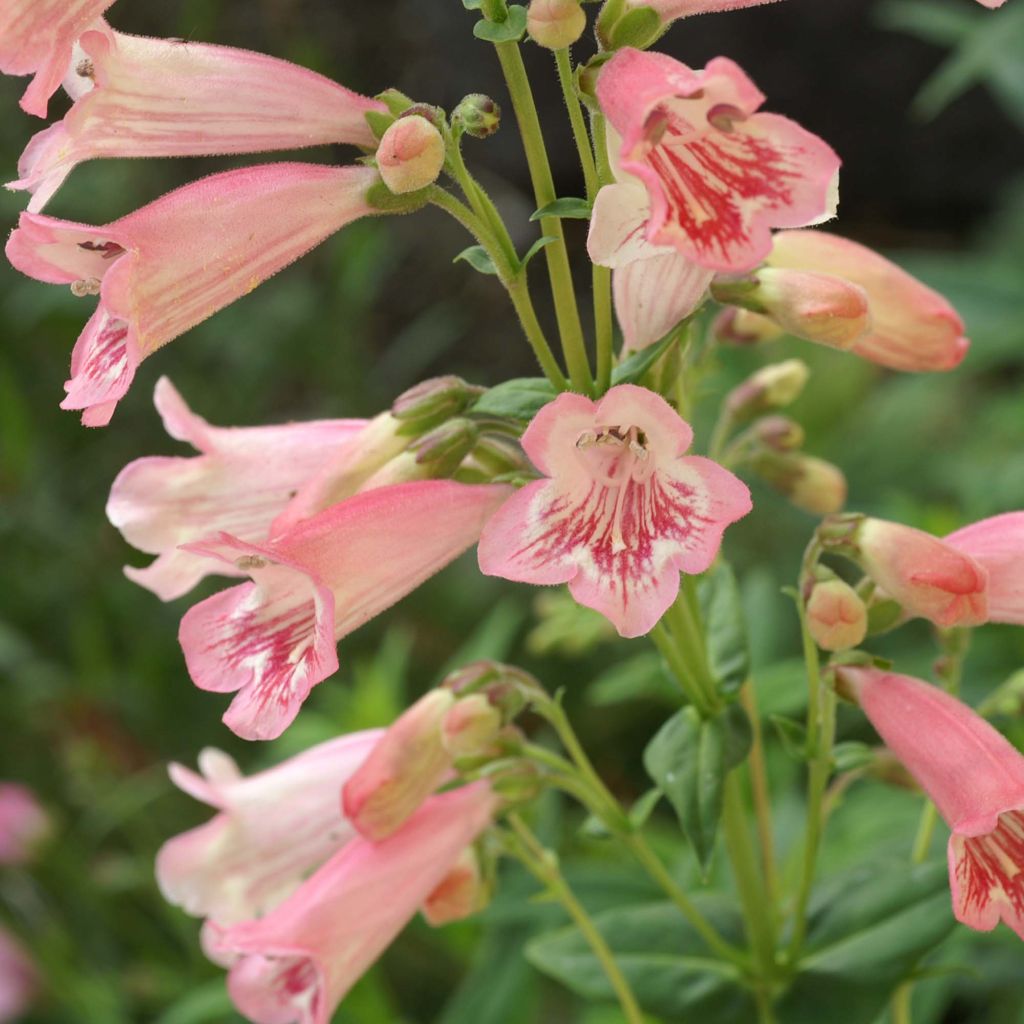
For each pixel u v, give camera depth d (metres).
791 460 0.55
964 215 1.25
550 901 0.59
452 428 0.49
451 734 0.50
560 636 0.56
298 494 0.50
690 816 0.50
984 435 0.88
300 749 0.65
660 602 0.46
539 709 0.51
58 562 0.99
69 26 0.46
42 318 1.03
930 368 0.51
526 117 0.48
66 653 0.99
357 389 1.12
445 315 1.22
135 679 0.92
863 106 1.19
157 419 1.10
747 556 0.87
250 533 0.52
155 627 0.99
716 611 0.52
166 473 0.51
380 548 0.48
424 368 1.24
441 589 1.03
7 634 0.86
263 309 1.12
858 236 1.27
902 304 0.51
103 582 0.99
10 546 0.98
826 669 0.50
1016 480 0.73
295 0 1.28
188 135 0.48
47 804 0.90
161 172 1.21
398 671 0.68
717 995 0.52
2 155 1.16
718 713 0.51
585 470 0.47
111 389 0.46
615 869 0.61
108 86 0.47
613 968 0.52
